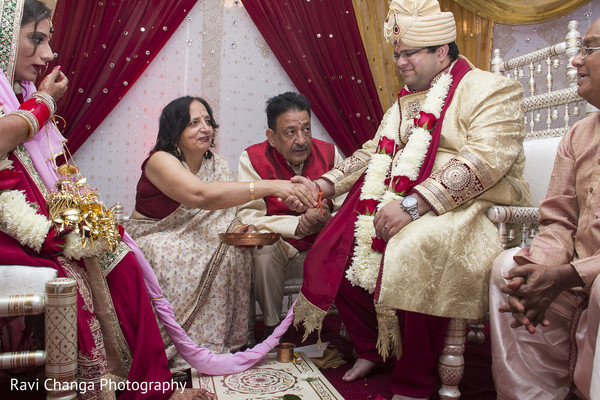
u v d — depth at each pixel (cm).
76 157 366
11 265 157
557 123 471
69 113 346
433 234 190
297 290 301
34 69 192
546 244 173
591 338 145
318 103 420
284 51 408
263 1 401
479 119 209
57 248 166
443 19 224
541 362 174
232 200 244
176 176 244
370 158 268
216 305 244
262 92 418
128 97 379
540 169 282
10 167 171
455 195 196
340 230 231
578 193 178
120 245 192
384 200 219
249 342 277
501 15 461
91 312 173
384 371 239
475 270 189
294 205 250
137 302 188
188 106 260
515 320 161
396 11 228
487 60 469
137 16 362
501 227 213
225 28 404
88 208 176
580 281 153
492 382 226
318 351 268
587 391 150
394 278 188
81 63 347
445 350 191
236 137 410
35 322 165
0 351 163
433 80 233
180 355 221
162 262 239
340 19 417
